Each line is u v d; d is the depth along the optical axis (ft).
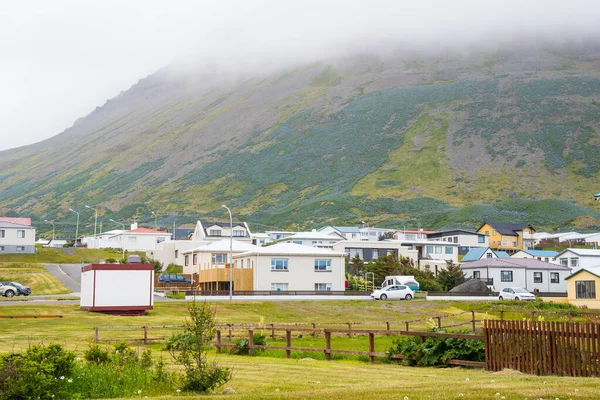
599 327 55.72
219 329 94.48
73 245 503.61
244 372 64.08
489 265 291.38
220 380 51.96
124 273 172.55
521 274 290.35
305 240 433.07
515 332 62.34
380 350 95.76
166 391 51.55
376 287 292.40
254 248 286.25
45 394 48.52
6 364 48.91
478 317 170.91
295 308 200.64
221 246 294.46
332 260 258.57
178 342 82.58
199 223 432.25
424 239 481.05
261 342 92.22
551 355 58.90
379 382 55.26
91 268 170.19
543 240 514.27
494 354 64.13
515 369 61.93
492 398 43.52
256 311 190.60
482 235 489.26
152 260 344.49
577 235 517.96
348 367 69.15
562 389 46.50
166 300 211.82
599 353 55.47
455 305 213.05
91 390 50.65
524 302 218.59
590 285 212.43
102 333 120.78
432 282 288.92
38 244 479.00
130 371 55.47
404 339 77.56
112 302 170.60
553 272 293.23
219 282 265.54
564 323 58.29
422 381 54.49
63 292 247.29
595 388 46.85
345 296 242.37
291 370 65.92
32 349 52.29
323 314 190.29
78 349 86.99
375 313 193.77
